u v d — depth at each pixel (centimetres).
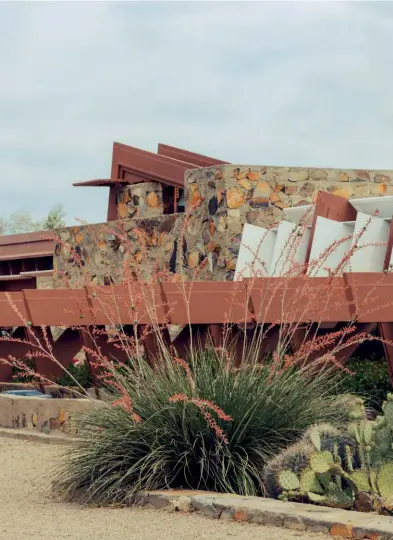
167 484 785
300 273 1038
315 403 870
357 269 1368
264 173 1742
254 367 874
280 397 850
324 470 715
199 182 1784
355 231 1380
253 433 827
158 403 834
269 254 1555
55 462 967
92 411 889
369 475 709
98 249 2117
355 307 1101
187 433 812
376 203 1473
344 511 672
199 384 841
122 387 854
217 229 1734
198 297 1163
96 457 816
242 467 794
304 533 641
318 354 1132
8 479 904
